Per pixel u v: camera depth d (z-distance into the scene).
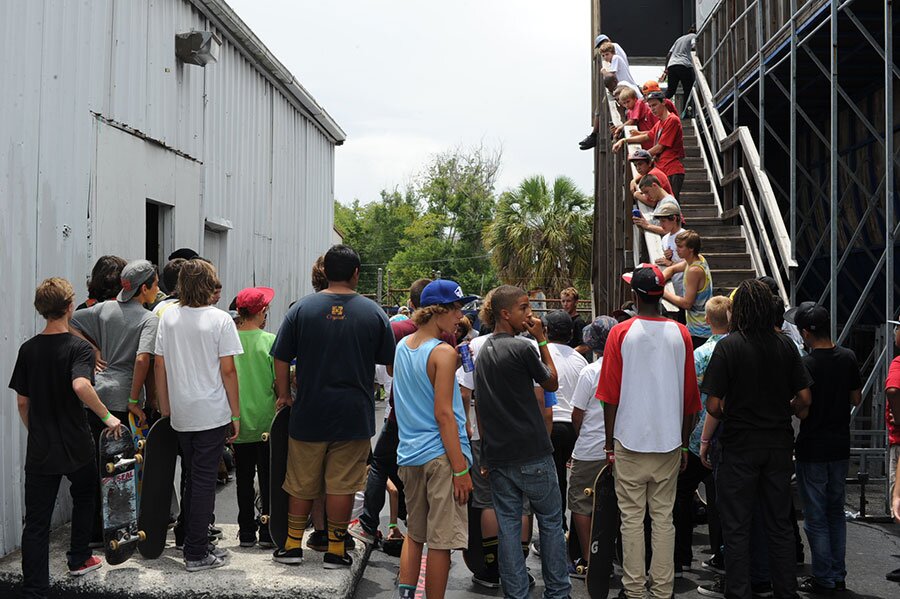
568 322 6.18
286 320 5.38
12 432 5.72
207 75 9.34
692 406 5.05
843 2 8.59
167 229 8.42
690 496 5.85
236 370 5.62
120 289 5.80
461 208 67.38
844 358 5.48
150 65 7.85
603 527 5.04
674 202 7.95
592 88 16.91
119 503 5.11
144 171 7.72
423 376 4.76
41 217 6.07
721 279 10.09
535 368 4.71
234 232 10.38
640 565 4.93
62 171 6.33
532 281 32.19
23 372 4.82
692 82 15.25
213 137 9.57
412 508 4.84
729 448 4.98
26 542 4.71
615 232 13.40
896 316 10.92
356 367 5.31
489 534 5.59
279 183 12.39
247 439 5.74
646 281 5.00
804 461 5.46
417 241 67.88
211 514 5.32
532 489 4.70
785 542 4.93
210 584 5.00
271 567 5.36
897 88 10.72
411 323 6.55
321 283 5.93
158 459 5.32
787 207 14.30
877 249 11.53
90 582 5.00
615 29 19.39
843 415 5.46
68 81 6.41
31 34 5.91
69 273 6.46
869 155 11.58
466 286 62.75
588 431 5.68
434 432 4.73
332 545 5.39
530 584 5.59
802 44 9.54
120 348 5.49
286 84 12.23
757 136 14.26
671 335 4.97
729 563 4.93
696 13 17.33
